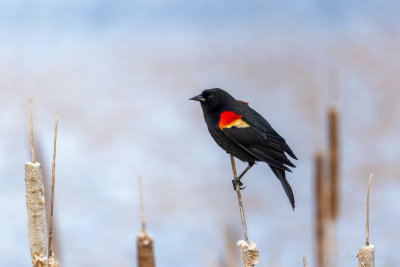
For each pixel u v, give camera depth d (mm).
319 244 4410
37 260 3479
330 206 4449
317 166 4441
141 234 3014
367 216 3406
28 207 3471
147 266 2998
